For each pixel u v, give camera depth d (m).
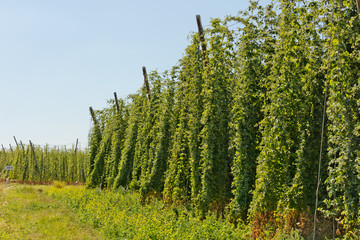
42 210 16.25
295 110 8.77
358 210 6.80
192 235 9.04
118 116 26.30
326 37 8.35
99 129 30.45
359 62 7.48
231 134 12.09
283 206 8.73
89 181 28.06
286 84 8.75
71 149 42.81
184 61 15.01
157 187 17.19
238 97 10.72
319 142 8.52
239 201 10.31
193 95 13.88
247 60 10.65
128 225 11.04
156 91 19.89
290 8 9.16
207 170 12.05
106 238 10.79
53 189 26.33
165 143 17.42
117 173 25.12
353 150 6.87
